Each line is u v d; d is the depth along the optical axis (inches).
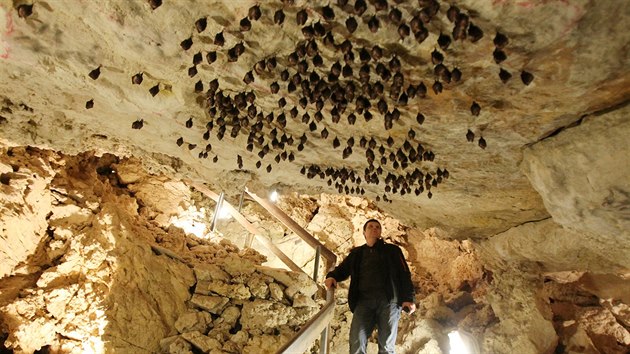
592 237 179.8
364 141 157.4
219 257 282.2
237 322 225.9
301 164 212.1
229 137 190.7
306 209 421.7
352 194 255.0
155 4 98.2
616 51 110.2
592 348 307.4
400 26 97.7
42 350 200.2
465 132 158.9
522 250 266.2
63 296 208.4
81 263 221.9
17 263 217.6
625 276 264.1
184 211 355.6
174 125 185.9
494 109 141.6
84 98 173.6
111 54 134.3
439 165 192.4
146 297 220.2
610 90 126.8
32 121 193.6
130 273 222.1
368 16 105.2
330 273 199.6
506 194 217.9
